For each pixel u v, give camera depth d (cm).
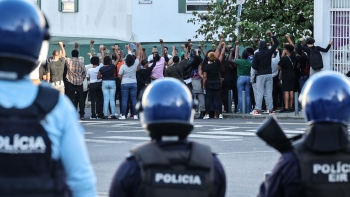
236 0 2867
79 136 367
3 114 351
